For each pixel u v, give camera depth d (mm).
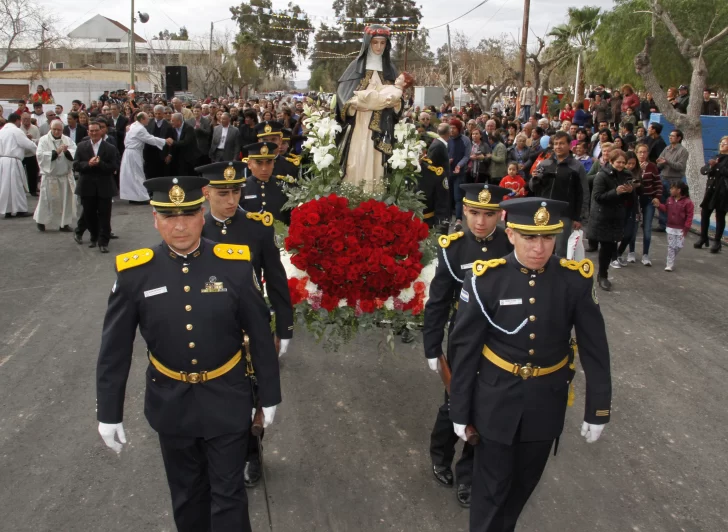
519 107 22656
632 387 5418
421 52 52125
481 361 3238
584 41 27719
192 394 3025
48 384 5352
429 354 3891
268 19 49312
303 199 5117
